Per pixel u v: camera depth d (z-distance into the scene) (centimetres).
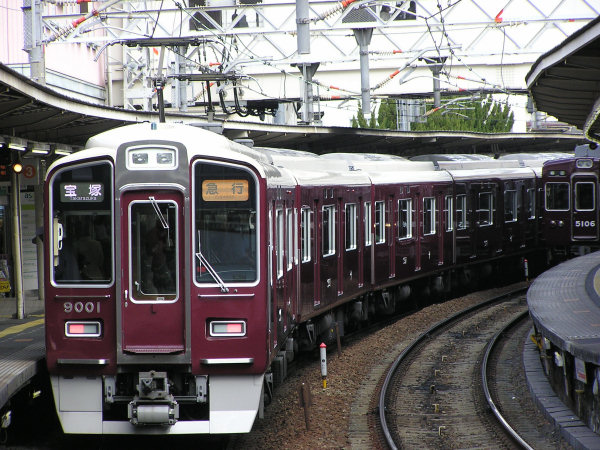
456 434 4162
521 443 3841
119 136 3891
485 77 13588
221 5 10869
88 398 3828
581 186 10700
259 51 12750
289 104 16575
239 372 3775
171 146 3753
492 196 9931
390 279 7600
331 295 6238
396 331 7169
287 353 5269
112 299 3784
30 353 4438
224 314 3766
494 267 10456
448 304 8644
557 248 11219
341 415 4534
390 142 13912
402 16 12056
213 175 3772
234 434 4247
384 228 7488
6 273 7831
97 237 3806
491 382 5259
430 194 8438
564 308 5538
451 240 8925
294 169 5644
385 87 13588
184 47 9231
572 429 3853
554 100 7000
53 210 3825
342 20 10156
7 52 10812
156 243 3769
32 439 4169
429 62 12444
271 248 4109
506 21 10781
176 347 3762
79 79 12106
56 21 11050
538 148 19825
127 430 3800
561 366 4325
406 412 4600
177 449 4062
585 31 4612
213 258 3772
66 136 7588
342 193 6462
